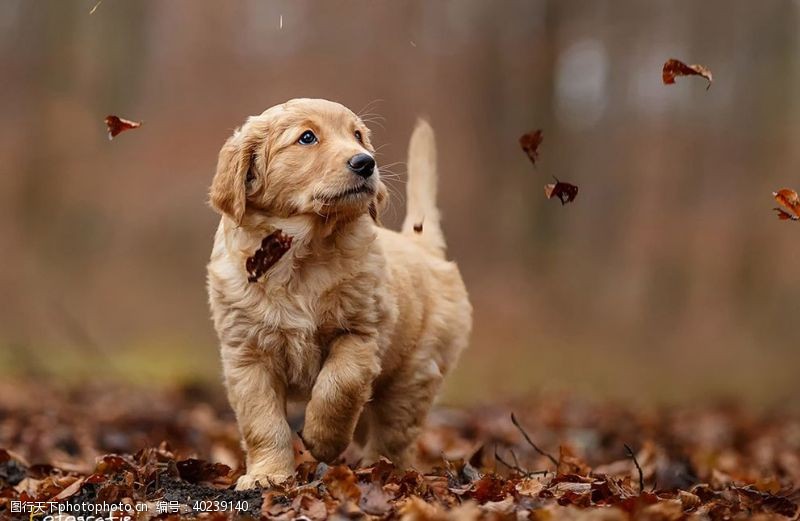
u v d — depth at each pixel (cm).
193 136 2312
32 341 1521
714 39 2539
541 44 2372
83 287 1916
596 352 1803
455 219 2322
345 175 505
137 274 2002
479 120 2386
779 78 2511
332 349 523
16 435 775
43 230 2120
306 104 536
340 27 2375
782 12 2502
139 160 2289
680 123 2591
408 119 2359
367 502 455
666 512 431
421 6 2384
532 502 451
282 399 531
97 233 2125
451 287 617
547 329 1923
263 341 518
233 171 521
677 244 2412
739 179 2520
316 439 516
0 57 2356
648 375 1648
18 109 2331
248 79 2384
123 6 2380
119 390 1160
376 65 2370
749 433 984
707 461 729
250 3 2395
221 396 1125
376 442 582
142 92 2386
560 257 2239
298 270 516
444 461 605
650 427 968
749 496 509
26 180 2214
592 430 951
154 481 517
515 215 2302
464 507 434
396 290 557
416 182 653
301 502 454
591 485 499
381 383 576
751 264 2294
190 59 2395
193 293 1939
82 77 2373
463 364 1580
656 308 2164
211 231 2130
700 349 1928
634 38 2556
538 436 896
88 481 527
